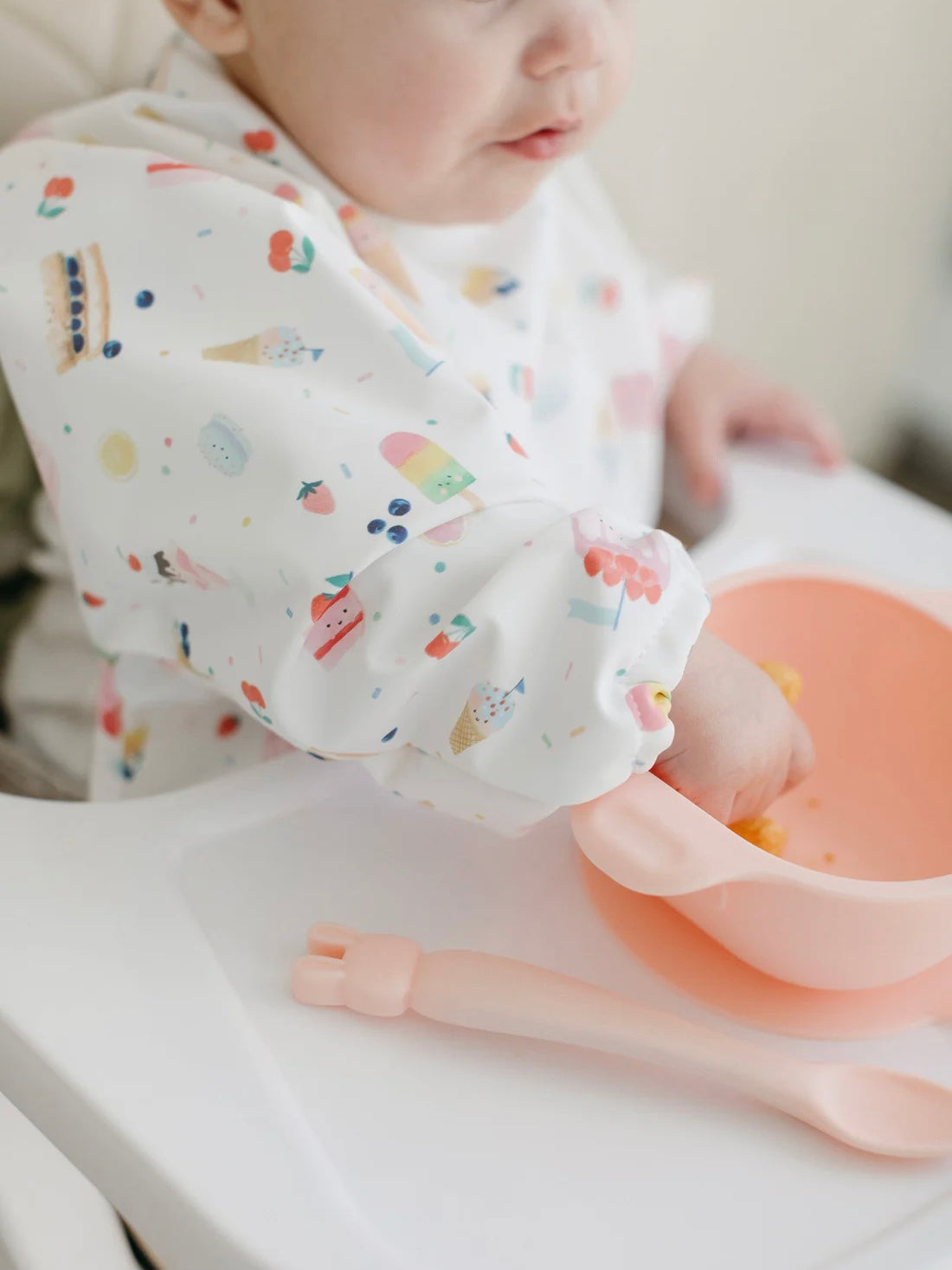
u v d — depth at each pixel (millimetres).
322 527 491
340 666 499
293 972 481
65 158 628
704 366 929
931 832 594
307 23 593
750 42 1068
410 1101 449
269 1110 437
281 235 561
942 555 791
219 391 528
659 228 1106
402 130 609
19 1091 464
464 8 574
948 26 1222
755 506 828
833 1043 483
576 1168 431
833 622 609
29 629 836
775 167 1169
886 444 1511
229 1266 402
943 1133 437
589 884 542
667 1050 452
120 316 568
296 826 557
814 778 633
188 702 670
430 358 535
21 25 733
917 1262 408
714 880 430
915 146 1289
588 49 587
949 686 581
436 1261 399
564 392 792
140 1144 423
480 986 466
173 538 536
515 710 481
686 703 504
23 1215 507
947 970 512
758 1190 428
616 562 484
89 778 774
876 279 1355
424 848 552
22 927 493
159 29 764
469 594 485
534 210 770
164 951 491
